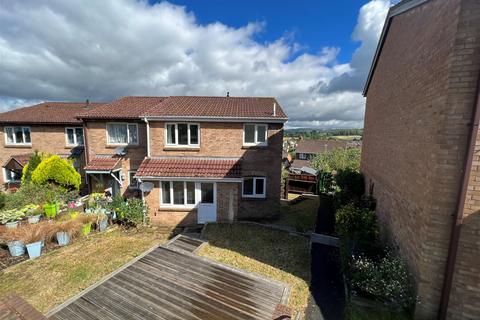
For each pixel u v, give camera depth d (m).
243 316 5.32
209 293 6.09
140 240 10.25
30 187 13.46
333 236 10.95
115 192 15.88
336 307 6.22
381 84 10.52
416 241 5.52
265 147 13.01
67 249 9.37
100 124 15.03
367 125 13.81
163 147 13.08
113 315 5.29
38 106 21.00
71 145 18.41
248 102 15.86
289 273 7.71
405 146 6.85
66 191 14.49
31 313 4.33
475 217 4.53
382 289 5.71
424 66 5.80
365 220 8.06
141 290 6.16
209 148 13.09
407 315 5.44
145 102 17.39
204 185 12.02
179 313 5.36
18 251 8.82
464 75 4.42
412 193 6.02
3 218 10.59
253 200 13.30
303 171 23.22
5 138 18.67
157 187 11.93
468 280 4.69
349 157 27.19
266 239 10.25
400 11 7.18
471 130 4.39
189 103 15.17
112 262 8.39
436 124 4.89
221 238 10.16
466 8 4.32
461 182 4.57
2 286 7.08
